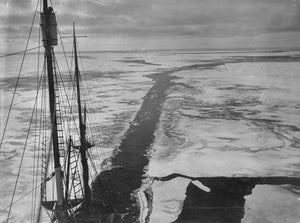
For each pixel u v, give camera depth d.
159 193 20.36
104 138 32.28
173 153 27.92
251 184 21.31
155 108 46.22
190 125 36.94
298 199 19.14
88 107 45.72
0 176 22.34
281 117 39.25
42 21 12.39
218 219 16.88
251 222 16.64
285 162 25.00
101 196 19.16
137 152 27.95
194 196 19.88
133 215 17.56
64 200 13.54
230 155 27.05
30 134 32.62
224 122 38.00
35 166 24.03
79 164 24.02
